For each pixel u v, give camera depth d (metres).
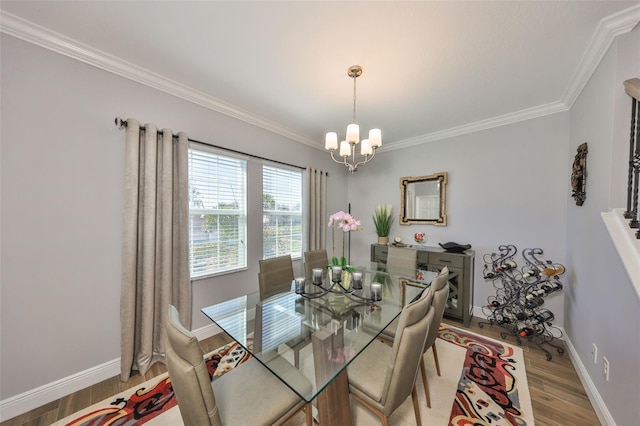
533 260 2.67
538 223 2.66
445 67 1.92
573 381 1.84
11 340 1.52
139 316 1.98
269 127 3.06
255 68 1.97
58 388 1.66
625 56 1.42
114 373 1.89
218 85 2.22
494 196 2.94
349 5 1.36
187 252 2.21
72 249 1.72
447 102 2.50
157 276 2.08
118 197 1.91
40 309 1.61
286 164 3.30
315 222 3.67
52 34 1.59
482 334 2.58
